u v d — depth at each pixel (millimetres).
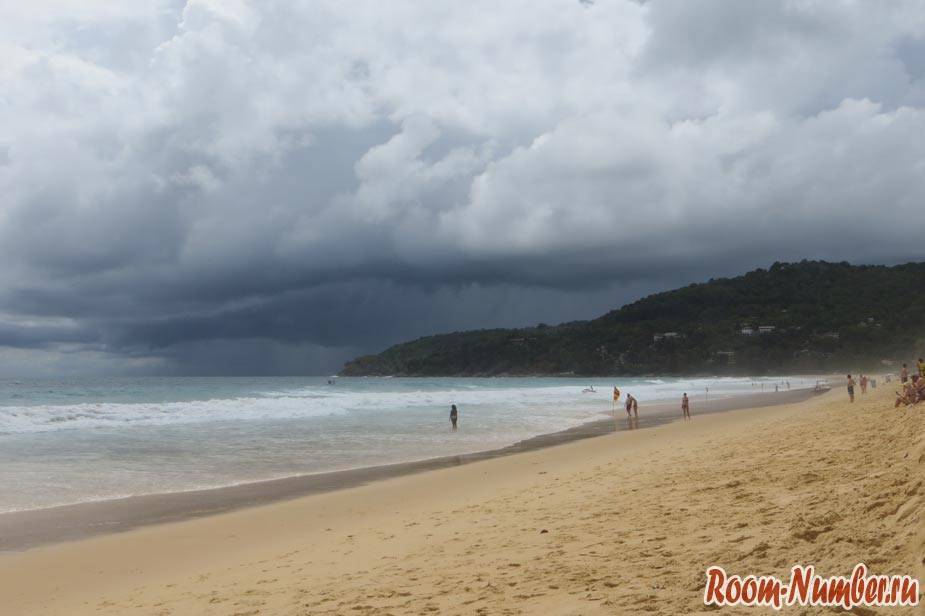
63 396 51781
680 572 5258
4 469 17891
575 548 6805
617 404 46688
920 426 9305
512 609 5070
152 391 60438
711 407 41594
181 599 7016
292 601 6281
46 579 8703
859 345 156250
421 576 6586
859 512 5465
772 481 8508
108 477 16906
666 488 9695
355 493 14555
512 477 15305
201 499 14242
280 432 27828
